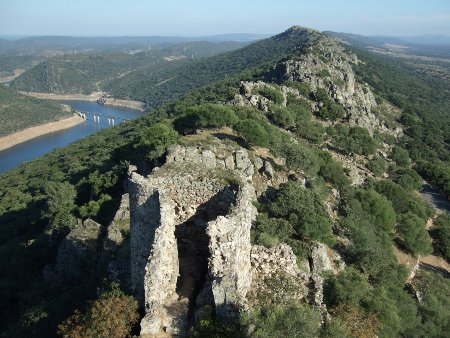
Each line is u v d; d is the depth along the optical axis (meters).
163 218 17.59
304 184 48.16
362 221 47.44
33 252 44.41
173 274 18.31
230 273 16.88
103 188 51.31
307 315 17.14
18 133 186.88
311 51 139.00
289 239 30.78
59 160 105.69
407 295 36.38
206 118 54.22
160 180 20.86
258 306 17.72
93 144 114.75
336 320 18.81
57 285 33.38
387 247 46.41
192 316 17.23
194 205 21.42
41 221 56.44
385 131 117.69
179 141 47.47
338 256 35.12
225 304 16.11
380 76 184.75
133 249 19.23
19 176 100.06
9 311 34.19
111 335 16.81
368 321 23.34
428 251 54.44
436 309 37.22
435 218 69.81
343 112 100.00
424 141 124.88
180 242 21.23
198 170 21.92
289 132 77.19
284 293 18.83
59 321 24.58
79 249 33.97
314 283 20.03
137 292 18.83
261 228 30.97
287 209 36.25
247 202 19.80
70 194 57.28
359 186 65.00
